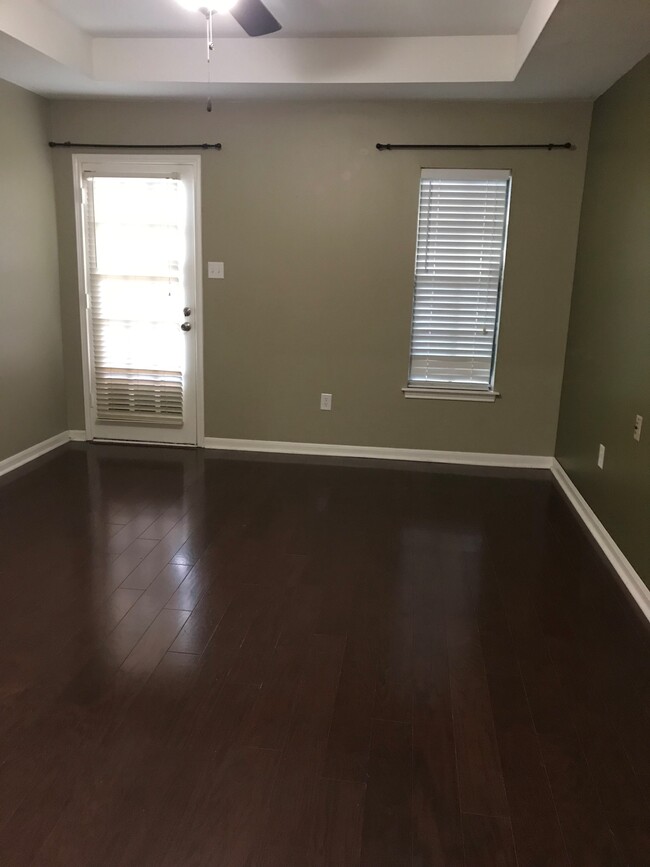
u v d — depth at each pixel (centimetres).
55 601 269
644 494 286
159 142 446
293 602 274
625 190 337
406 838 162
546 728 203
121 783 176
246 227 453
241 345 471
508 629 259
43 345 459
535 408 459
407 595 284
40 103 438
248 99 428
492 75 369
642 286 304
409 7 324
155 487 407
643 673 233
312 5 323
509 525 365
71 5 335
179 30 371
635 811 172
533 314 446
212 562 308
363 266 451
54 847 157
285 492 405
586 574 309
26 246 433
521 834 164
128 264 465
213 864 154
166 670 226
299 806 171
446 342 459
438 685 223
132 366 480
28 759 184
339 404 474
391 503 392
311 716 205
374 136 432
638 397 300
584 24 276
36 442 460
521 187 428
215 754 188
